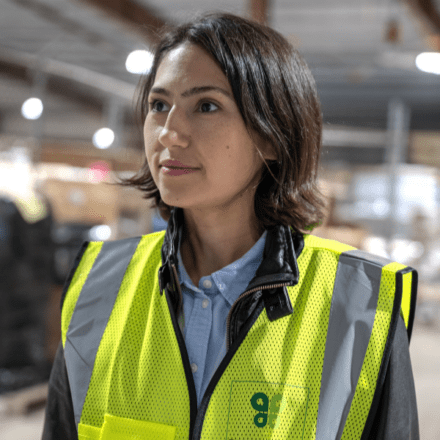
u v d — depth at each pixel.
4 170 3.04
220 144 0.69
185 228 0.84
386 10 6.89
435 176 9.40
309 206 0.82
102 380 0.78
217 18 0.74
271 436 0.69
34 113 9.55
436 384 3.78
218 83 0.70
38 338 3.19
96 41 8.55
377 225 9.56
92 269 0.88
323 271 0.77
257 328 0.73
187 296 0.78
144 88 0.89
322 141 0.88
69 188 4.10
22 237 2.92
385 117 11.45
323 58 8.86
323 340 0.73
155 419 0.73
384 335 0.72
